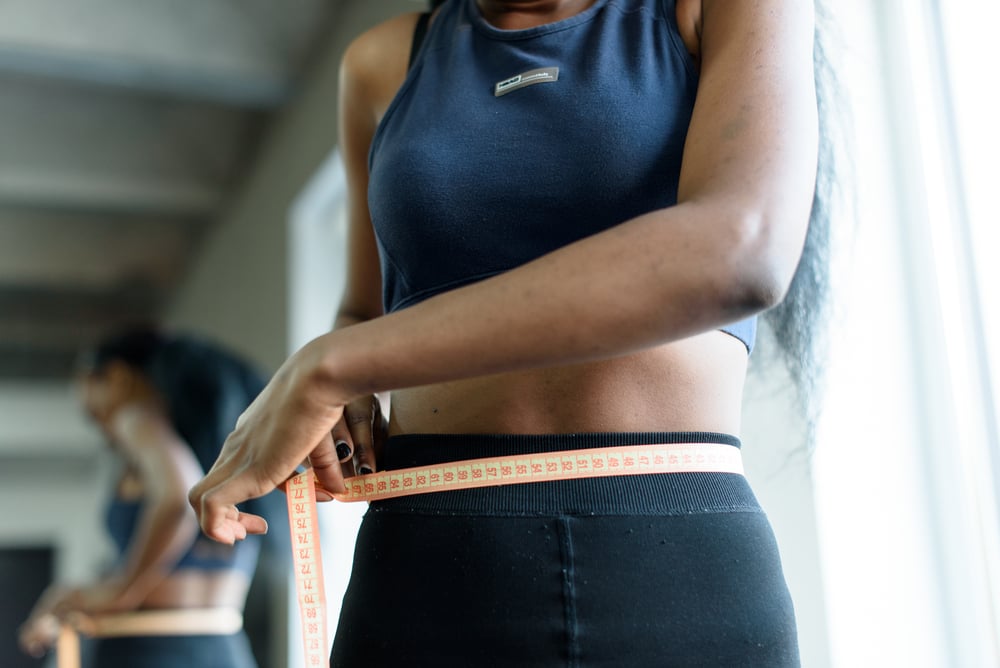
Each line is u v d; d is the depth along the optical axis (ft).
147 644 6.97
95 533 39.29
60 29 14.35
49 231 23.52
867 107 4.60
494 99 2.65
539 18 2.86
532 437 2.32
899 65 4.61
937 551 4.30
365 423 2.70
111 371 8.08
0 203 21.88
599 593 2.13
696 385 2.46
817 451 4.42
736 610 2.17
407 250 2.62
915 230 4.46
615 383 2.39
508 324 1.93
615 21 2.68
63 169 19.16
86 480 40.19
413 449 2.48
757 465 4.72
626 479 2.25
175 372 8.13
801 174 2.06
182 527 7.08
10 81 17.28
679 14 2.64
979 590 4.18
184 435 8.00
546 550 2.17
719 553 2.20
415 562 2.27
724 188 2.00
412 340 1.99
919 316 4.43
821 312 3.26
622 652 2.10
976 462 4.14
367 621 2.31
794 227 1.99
